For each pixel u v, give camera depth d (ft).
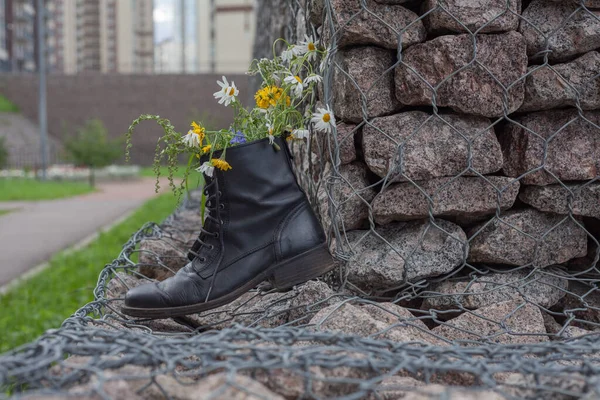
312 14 4.03
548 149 3.68
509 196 3.66
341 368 2.65
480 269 3.84
